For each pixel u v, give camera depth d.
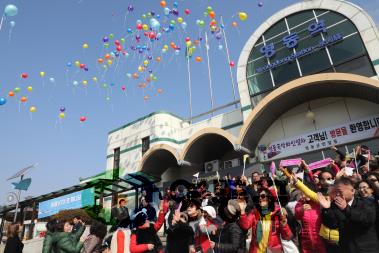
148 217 4.99
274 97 13.05
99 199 14.70
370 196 4.30
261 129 14.62
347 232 3.62
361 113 12.53
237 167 14.52
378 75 12.16
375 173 4.96
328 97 13.59
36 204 17.11
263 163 14.41
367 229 3.50
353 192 3.69
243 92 16.06
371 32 12.94
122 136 22.33
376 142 11.69
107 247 4.67
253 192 6.04
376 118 11.98
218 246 4.16
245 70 16.45
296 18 15.70
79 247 5.20
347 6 14.05
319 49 14.17
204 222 4.93
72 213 5.67
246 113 15.55
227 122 17.25
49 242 5.12
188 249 4.68
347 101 13.07
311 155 13.08
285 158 13.85
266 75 15.71
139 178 14.69
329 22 14.43
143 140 20.81
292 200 6.00
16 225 6.83
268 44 16.28
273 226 4.37
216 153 17.47
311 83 12.32
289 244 4.22
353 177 5.30
